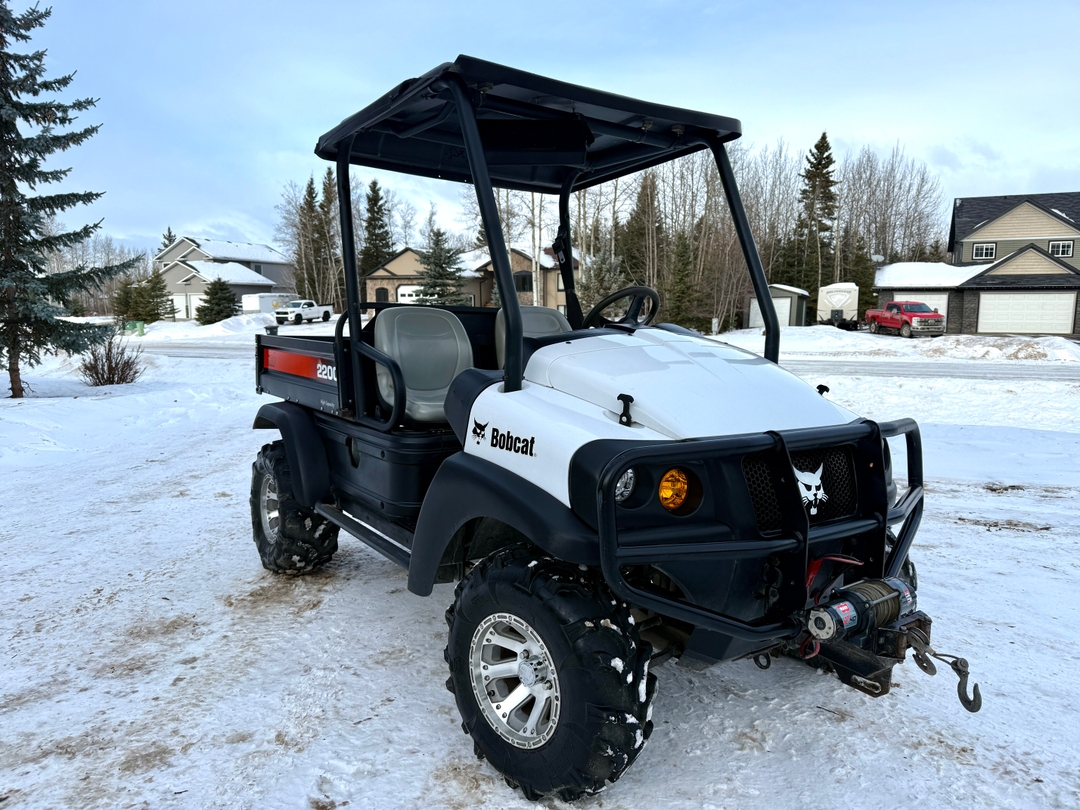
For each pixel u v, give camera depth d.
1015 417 10.50
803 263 53.88
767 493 2.28
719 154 3.19
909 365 19.55
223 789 2.33
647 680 2.17
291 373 4.25
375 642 3.42
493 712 2.33
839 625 2.12
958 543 4.77
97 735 2.66
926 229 70.00
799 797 2.26
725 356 2.81
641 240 43.69
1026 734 2.59
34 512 6.02
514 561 2.30
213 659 3.27
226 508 5.99
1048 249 39.72
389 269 46.00
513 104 2.78
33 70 14.53
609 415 2.35
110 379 17.31
